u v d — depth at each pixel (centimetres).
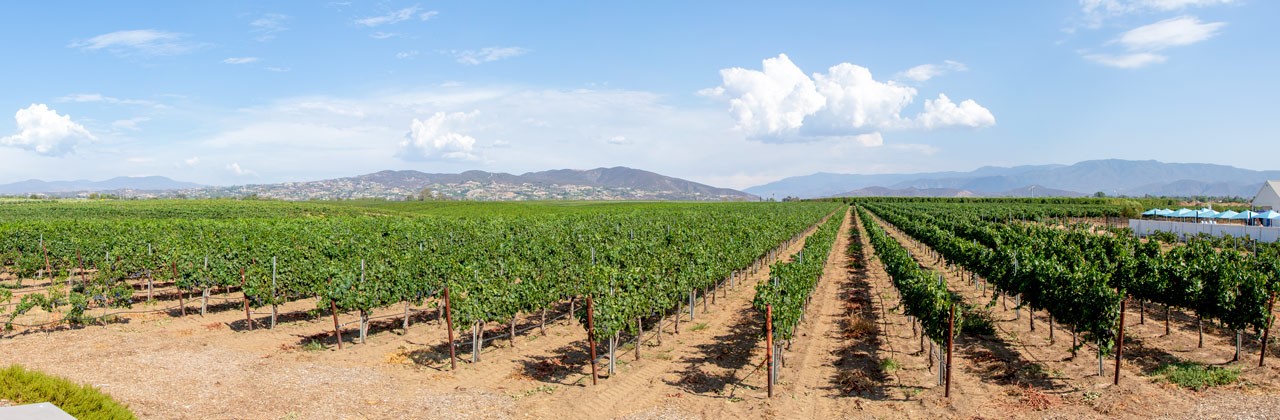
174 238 3575
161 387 1570
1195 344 1919
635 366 1848
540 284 2216
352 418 1391
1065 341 2009
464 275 2314
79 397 1248
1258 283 1667
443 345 2078
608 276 2236
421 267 2570
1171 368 1636
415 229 4909
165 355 1881
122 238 3619
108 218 6981
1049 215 11200
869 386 1628
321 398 1517
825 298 2938
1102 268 2639
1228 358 1759
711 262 2706
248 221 5959
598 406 1500
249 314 2311
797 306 1912
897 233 7625
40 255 3259
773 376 1656
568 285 2444
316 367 1789
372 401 1505
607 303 1744
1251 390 1470
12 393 1209
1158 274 2084
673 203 18212
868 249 5306
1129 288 2284
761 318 2500
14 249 3356
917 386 1619
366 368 1792
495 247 3622
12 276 3519
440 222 5791
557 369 1819
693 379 1706
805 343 2086
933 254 4975
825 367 1814
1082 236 4041
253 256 2875
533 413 1450
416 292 2281
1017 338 2069
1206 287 1845
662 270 2430
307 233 4512
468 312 1811
